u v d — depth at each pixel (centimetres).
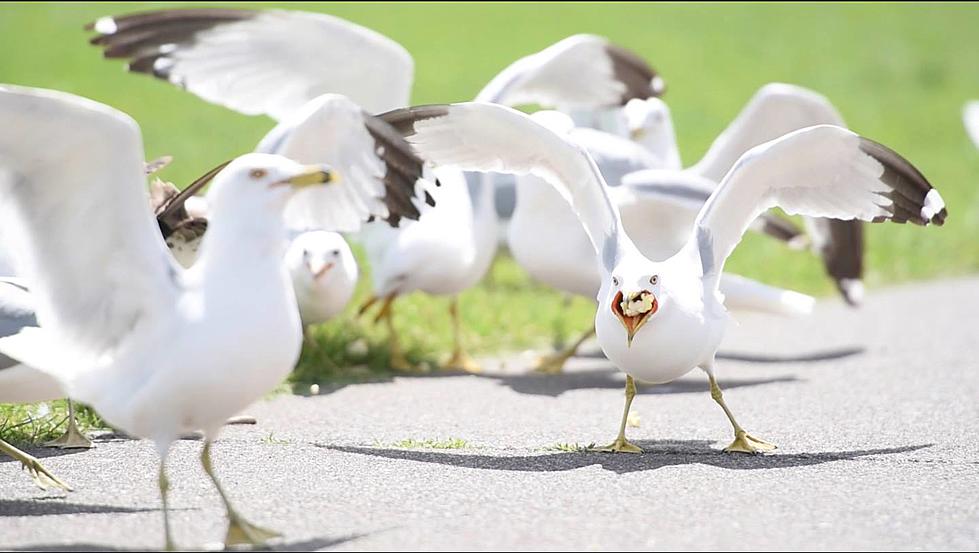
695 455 1141
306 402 1390
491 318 1875
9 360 1016
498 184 1883
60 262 901
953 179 3128
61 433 1199
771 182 1179
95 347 902
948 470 1077
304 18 1455
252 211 871
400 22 4556
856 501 967
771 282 2184
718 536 875
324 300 1491
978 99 4162
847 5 5597
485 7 4938
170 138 2958
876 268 2364
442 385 1509
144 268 878
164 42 1433
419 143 1198
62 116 857
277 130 1172
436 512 935
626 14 5056
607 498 976
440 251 1580
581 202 1200
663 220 1481
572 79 1692
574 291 1587
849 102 4019
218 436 1204
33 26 4000
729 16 5184
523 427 1277
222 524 911
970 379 1518
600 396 1448
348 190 1140
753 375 1568
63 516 930
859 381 1517
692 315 1117
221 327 859
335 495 984
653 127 1725
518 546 852
